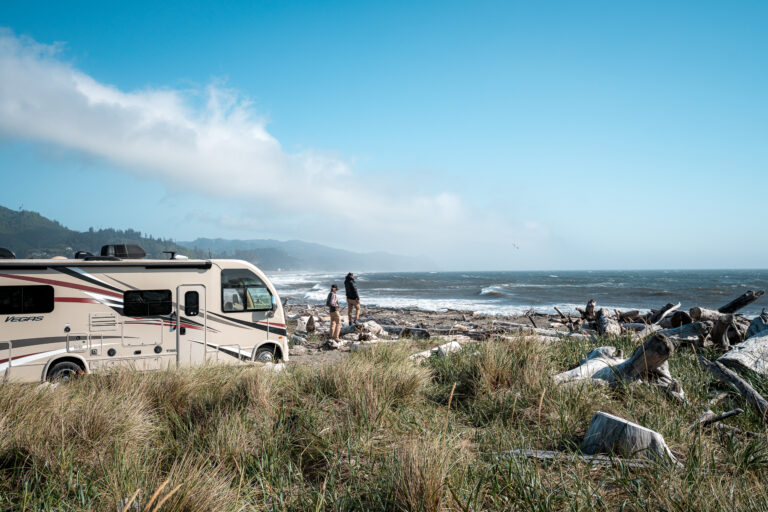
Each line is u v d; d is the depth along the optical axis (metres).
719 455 4.05
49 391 5.43
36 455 3.76
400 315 25.61
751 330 8.27
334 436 4.42
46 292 8.48
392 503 3.18
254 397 5.39
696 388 5.98
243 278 10.16
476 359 6.66
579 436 4.50
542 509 3.03
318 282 95.06
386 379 5.91
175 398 5.77
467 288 66.00
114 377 6.64
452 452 3.69
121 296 9.02
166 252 9.88
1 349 8.13
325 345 13.80
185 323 9.53
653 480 3.40
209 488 3.12
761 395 5.79
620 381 5.95
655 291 48.41
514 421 5.01
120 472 3.38
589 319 14.77
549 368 6.59
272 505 3.30
